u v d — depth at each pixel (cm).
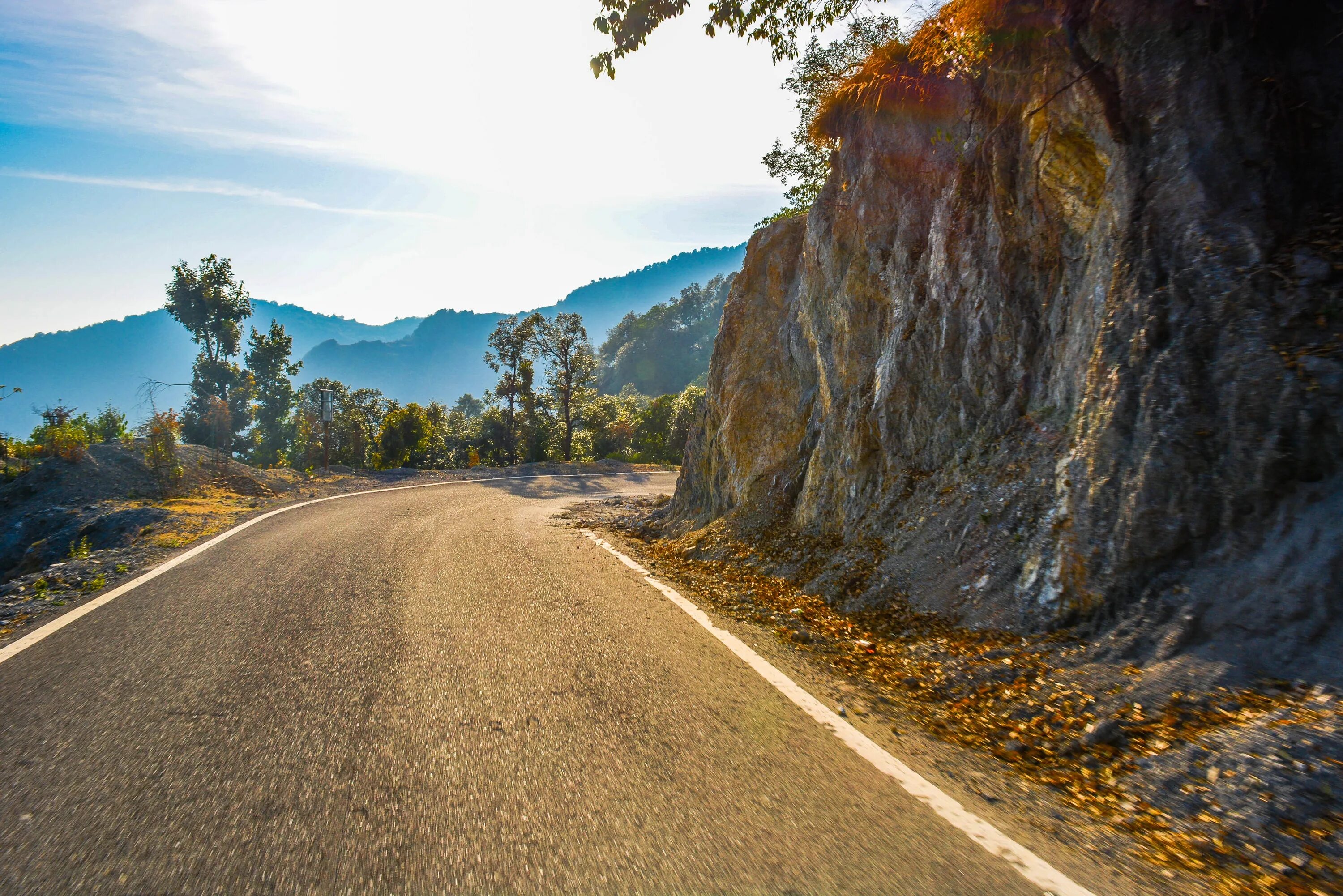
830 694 419
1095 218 562
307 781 294
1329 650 314
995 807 294
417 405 4716
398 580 701
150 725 348
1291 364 379
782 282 1135
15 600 626
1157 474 413
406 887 224
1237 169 450
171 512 1197
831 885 231
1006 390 646
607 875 233
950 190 716
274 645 479
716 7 622
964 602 528
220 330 4859
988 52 618
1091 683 383
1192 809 284
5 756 314
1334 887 232
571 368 4844
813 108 1020
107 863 234
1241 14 462
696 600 661
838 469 820
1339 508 340
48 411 1880
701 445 1252
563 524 1310
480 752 325
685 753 330
